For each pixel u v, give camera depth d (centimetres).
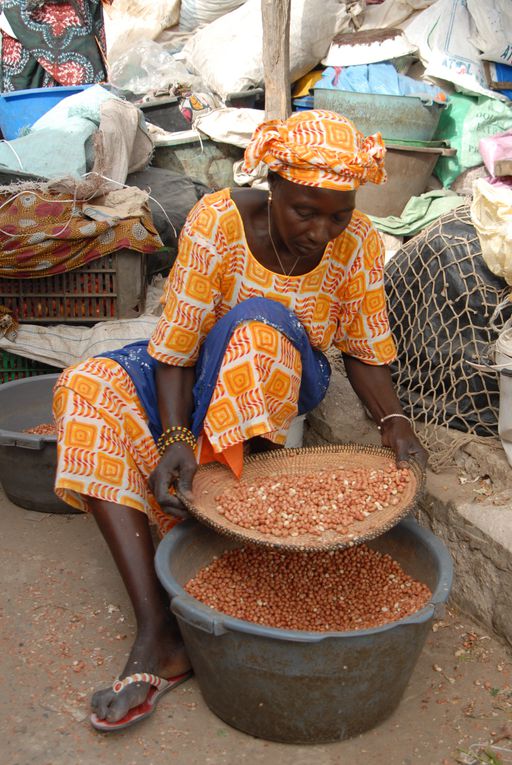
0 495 335
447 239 295
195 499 216
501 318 280
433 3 520
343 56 482
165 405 236
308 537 204
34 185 367
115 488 231
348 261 239
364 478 226
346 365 259
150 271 434
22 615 254
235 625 188
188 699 222
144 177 475
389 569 237
